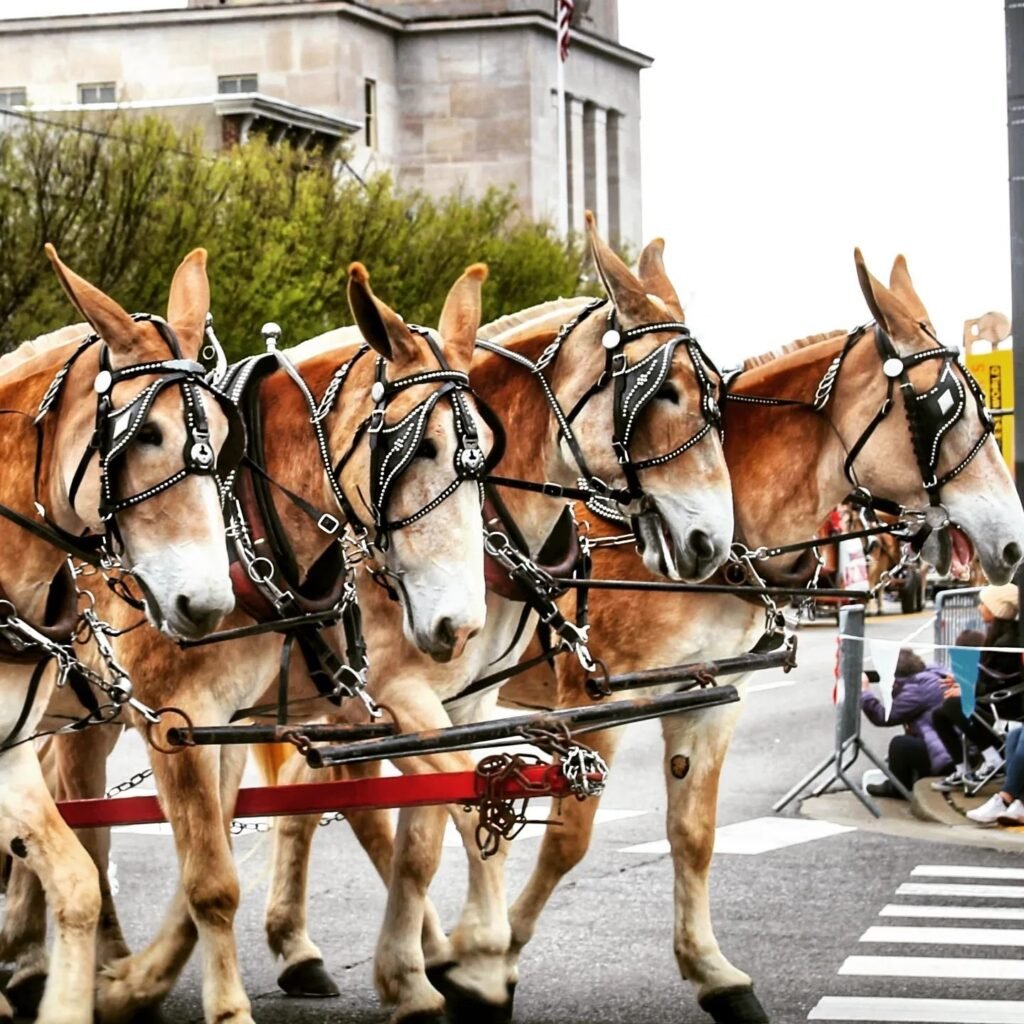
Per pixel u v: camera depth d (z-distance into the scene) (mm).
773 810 13539
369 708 7344
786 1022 8000
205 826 7117
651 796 14148
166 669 7227
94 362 6438
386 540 6859
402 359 6957
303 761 8984
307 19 62000
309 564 7305
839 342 8500
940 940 9523
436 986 8086
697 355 7707
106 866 8461
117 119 31234
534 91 66438
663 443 7594
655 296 7973
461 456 6812
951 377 8375
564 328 7891
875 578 19859
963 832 12688
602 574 8391
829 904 10398
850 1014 8109
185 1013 8062
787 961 9078
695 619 8258
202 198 30922
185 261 6785
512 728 7117
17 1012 8164
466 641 7309
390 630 7684
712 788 8242
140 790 13234
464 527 6809
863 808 13672
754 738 17469
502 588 7738
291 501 7289
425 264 37812
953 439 8367
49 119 30578
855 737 13898
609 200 72875
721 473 7629
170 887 10680
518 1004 8336
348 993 8555
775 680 22516
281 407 7410
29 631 6531
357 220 36094
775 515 8367
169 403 6246
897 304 8422
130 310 29531
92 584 7477
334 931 9719
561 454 7848
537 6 67500
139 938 9438
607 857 11672
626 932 9695
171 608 6176
